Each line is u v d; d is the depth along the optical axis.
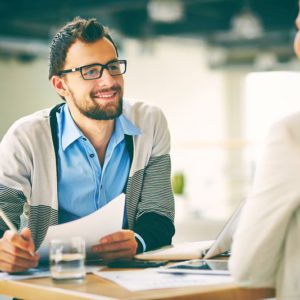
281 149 1.62
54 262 1.79
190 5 11.27
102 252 2.07
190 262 2.00
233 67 13.59
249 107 13.85
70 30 2.29
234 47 13.41
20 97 10.95
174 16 8.89
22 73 10.97
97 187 2.39
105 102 2.25
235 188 12.87
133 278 1.77
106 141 2.39
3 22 10.00
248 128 13.88
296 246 1.62
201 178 13.20
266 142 1.67
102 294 1.60
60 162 2.36
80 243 1.79
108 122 2.35
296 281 1.62
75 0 9.84
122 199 2.06
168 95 13.13
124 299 1.53
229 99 14.22
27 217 2.47
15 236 1.96
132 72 12.30
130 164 2.43
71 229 2.02
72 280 1.77
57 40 2.31
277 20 11.71
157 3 8.80
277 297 1.66
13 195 2.32
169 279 1.74
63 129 2.38
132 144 2.43
